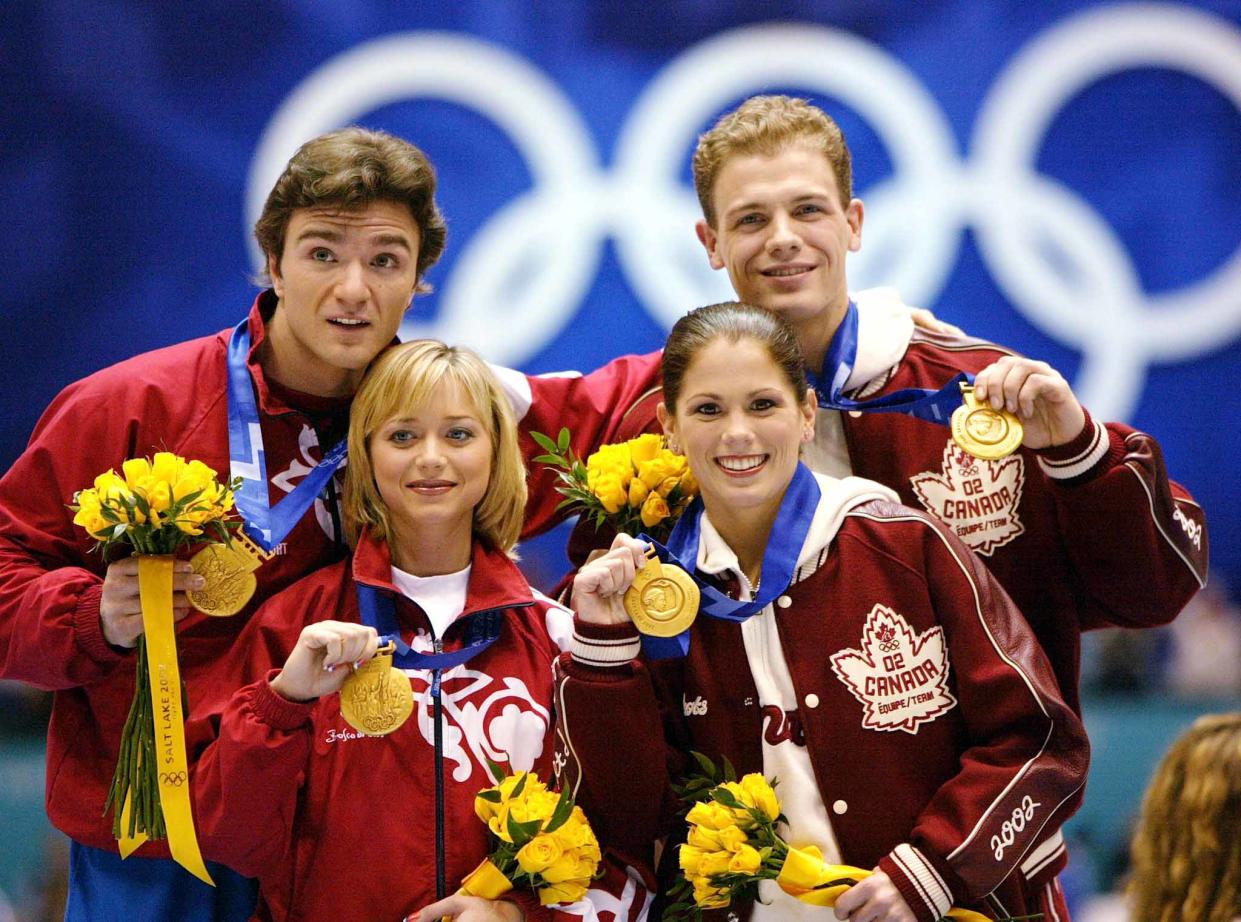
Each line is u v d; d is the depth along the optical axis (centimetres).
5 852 1905
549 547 2091
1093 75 2269
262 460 927
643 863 861
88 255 2205
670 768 852
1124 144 2270
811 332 975
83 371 2202
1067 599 954
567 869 813
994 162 2247
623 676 828
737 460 845
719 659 855
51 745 934
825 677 836
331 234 909
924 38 2253
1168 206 2270
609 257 2214
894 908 777
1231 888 995
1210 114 2275
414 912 847
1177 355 2262
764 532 877
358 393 919
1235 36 2281
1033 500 950
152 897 921
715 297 2217
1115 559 901
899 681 835
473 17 2233
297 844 858
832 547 857
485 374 923
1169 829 1023
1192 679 2164
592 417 1058
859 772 825
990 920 814
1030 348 2242
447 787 866
